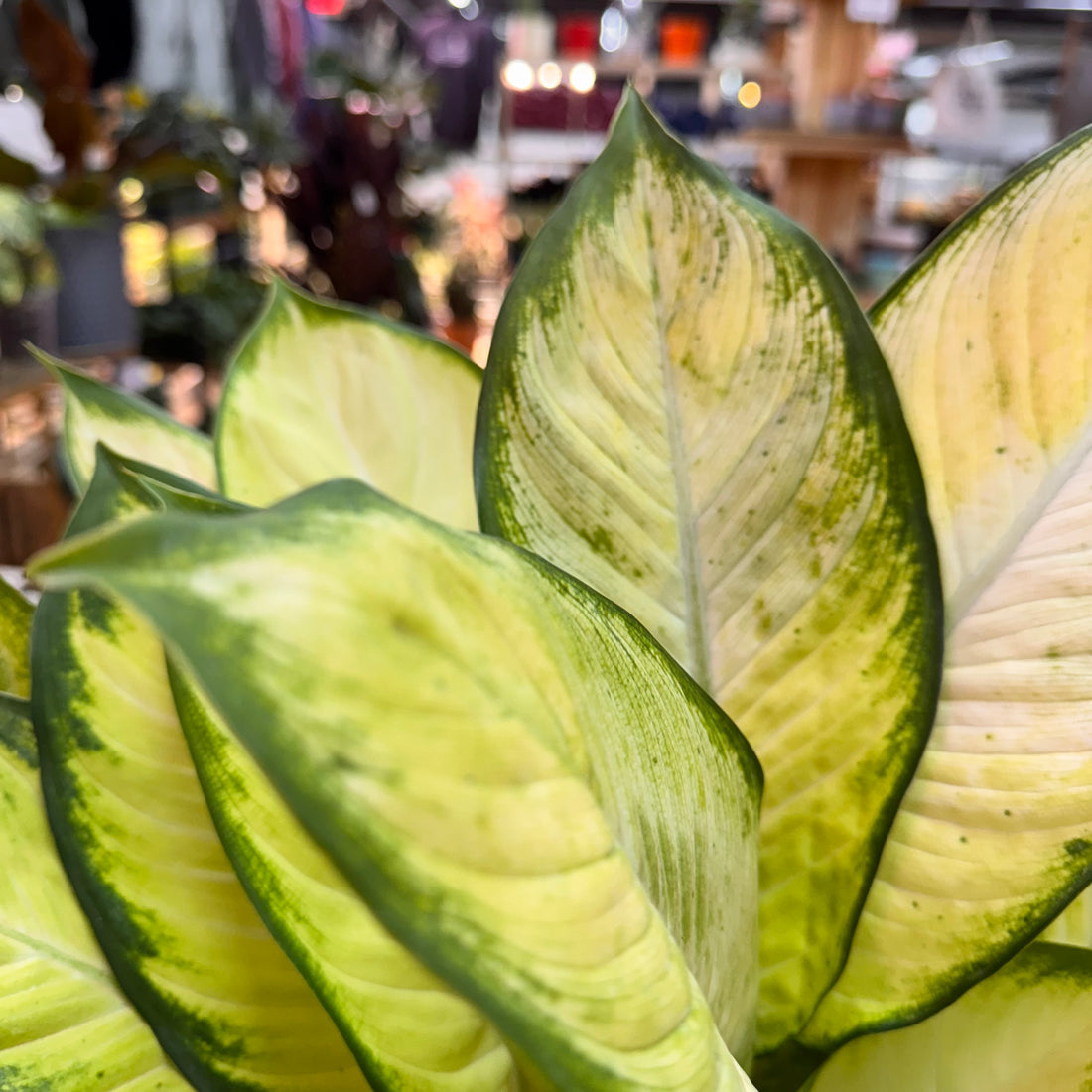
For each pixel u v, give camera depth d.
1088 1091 0.27
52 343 1.50
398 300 1.86
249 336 0.34
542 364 0.25
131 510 0.22
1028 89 2.53
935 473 0.27
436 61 2.69
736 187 0.25
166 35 2.05
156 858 0.22
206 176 1.65
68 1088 0.22
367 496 0.14
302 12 2.69
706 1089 0.14
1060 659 0.26
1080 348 0.26
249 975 0.22
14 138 1.48
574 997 0.13
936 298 0.27
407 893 0.12
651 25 3.27
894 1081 0.28
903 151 1.64
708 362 0.25
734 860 0.22
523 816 0.13
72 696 0.23
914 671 0.24
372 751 0.12
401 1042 0.19
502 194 2.87
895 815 0.25
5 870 0.24
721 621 0.26
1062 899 0.25
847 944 0.26
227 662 0.11
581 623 0.18
